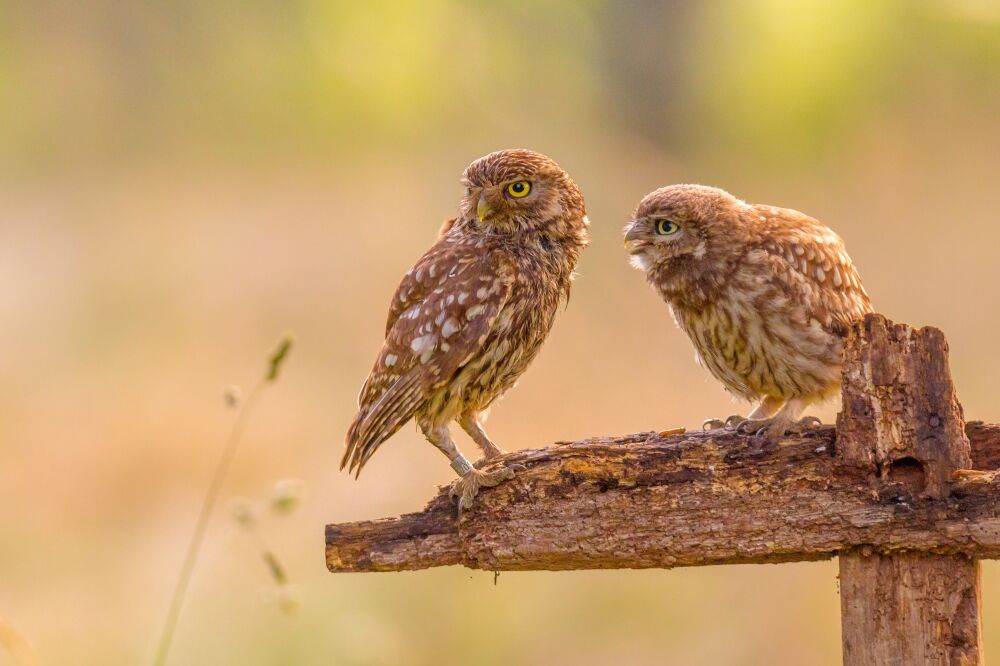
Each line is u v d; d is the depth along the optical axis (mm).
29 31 26344
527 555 6180
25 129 25578
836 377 7363
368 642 10602
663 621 11461
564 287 7695
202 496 14102
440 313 7129
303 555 12281
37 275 20000
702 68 28375
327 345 17406
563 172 7629
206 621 11641
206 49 26500
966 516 5555
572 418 14922
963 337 16828
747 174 26391
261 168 24656
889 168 24766
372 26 25766
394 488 13289
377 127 25625
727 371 7727
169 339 17656
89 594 12383
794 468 5852
